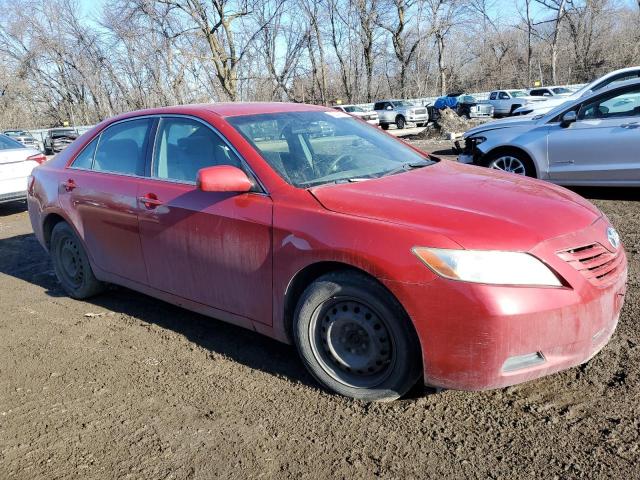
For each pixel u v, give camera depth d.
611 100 6.91
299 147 3.60
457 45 51.12
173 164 3.84
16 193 9.03
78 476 2.60
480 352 2.57
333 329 3.02
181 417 3.01
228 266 3.40
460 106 29.36
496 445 2.62
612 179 6.98
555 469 2.44
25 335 4.20
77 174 4.58
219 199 3.42
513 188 3.23
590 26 46.97
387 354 2.88
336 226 2.89
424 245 2.64
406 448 2.64
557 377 3.12
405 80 43.62
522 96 31.44
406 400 3.02
